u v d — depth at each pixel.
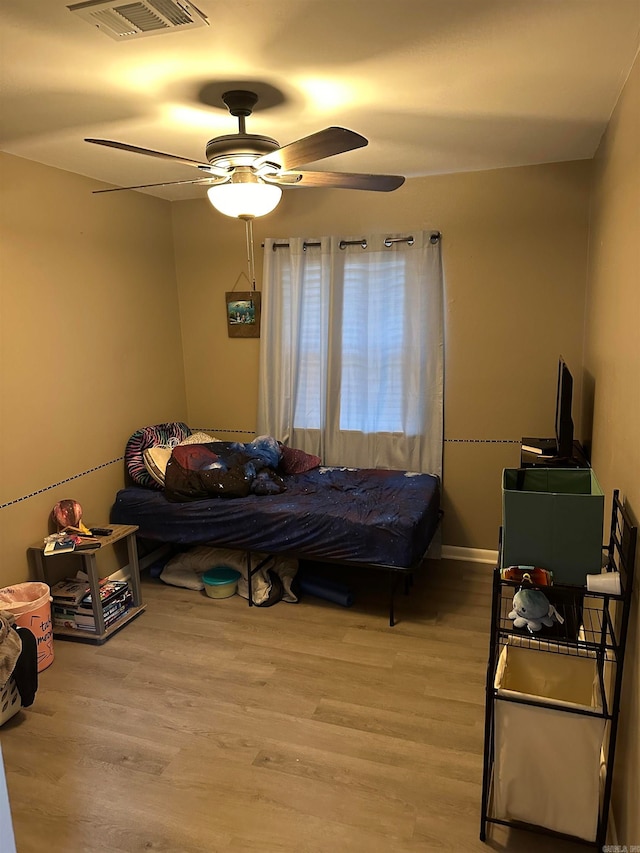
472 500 3.95
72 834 1.92
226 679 2.71
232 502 3.40
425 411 3.89
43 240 3.12
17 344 2.97
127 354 3.85
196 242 4.29
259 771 2.17
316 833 1.91
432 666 2.78
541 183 3.47
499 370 3.76
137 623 3.24
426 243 3.71
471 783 2.09
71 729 2.40
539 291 3.60
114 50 1.81
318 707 2.51
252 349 4.32
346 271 3.92
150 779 2.14
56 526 3.23
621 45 1.83
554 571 1.86
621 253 2.12
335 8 1.58
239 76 2.03
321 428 4.12
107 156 2.98
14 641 2.40
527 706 1.75
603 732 1.70
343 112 2.43
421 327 3.80
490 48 1.85
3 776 0.95
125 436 3.85
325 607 3.37
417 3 1.56
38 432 3.12
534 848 1.84
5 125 2.50
